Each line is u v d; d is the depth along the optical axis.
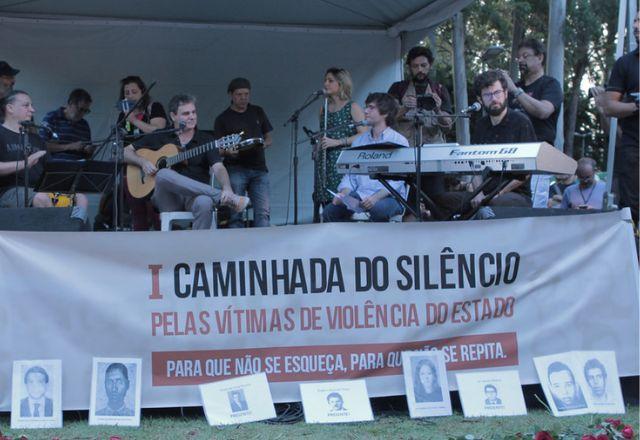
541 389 4.55
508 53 24.94
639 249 5.01
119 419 4.10
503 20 22.95
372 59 8.88
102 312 4.17
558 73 14.47
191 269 4.23
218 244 4.25
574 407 4.28
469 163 4.79
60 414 4.09
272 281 4.27
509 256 4.40
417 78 7.38
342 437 3.90
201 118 8.69
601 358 4.41
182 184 5.80
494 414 4.24
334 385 4.24
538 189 6.63
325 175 7.00
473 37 25.11
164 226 5.82
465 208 4.99
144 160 6.30
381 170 5.00
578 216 4.47
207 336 4.23
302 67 8.80
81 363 4.16
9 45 8.36
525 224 4.42
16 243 4.16
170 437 3.90
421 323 4.32
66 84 8.45
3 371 4.12
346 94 7.16
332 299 4.29
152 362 4.20
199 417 4.26
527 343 4.38
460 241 4.38
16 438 3.80
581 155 26.17
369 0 8.12
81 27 8.46
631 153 5.61
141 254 4.22
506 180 4.91
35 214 4.71
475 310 4.37
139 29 8.55
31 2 8.05
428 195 5.36
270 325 4.26
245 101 7.45
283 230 4.28
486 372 4.34
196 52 8.64
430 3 8.08
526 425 4.05
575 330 4.42
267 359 4.25
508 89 5.95
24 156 5.59
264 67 8.76
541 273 4.42
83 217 4.95
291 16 8.57
